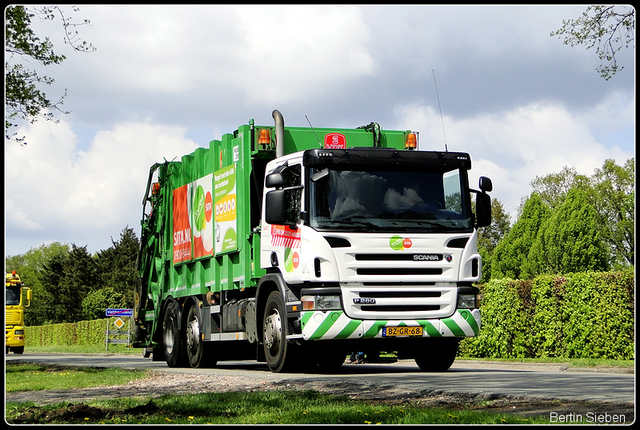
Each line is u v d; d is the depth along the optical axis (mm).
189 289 17766
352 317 12102
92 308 68875
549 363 18094
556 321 20719
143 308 21500
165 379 12398
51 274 90625
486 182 13047
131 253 82750
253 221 14469
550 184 61844
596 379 10414
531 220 42094
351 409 7449
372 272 12227
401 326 12211
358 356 18859
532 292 21359
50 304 89375
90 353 38406
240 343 16438
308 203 12312
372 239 12211
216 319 16234
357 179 12438
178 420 7172
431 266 12375
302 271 12289
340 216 12234
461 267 12531
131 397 9445
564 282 20547
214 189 16172
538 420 6434
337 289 12078
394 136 14859
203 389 10344
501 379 10461
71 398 9750
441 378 10742
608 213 57125
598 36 15992
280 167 13289
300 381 10523
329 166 12391
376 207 12375
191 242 17547
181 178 18578
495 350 22312
